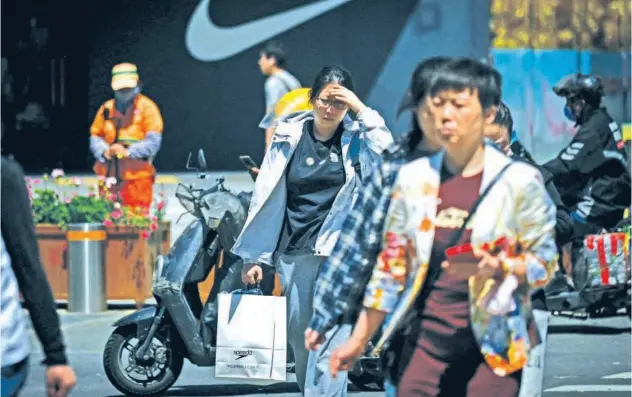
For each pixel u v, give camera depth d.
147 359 10.54
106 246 15.73
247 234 8.74
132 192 17.78
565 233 7.53
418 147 5.81
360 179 8.59
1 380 5.01
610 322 15.04
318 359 8.25
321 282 5.86
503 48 22.27
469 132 5.58
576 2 22.02
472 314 5.56
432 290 5.63
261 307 9.19
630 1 21.95
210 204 10.20
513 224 5.59
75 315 15.46
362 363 10.48
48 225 15.65
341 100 8.48
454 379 5.64
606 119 13.34
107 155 17.70
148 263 15.81
